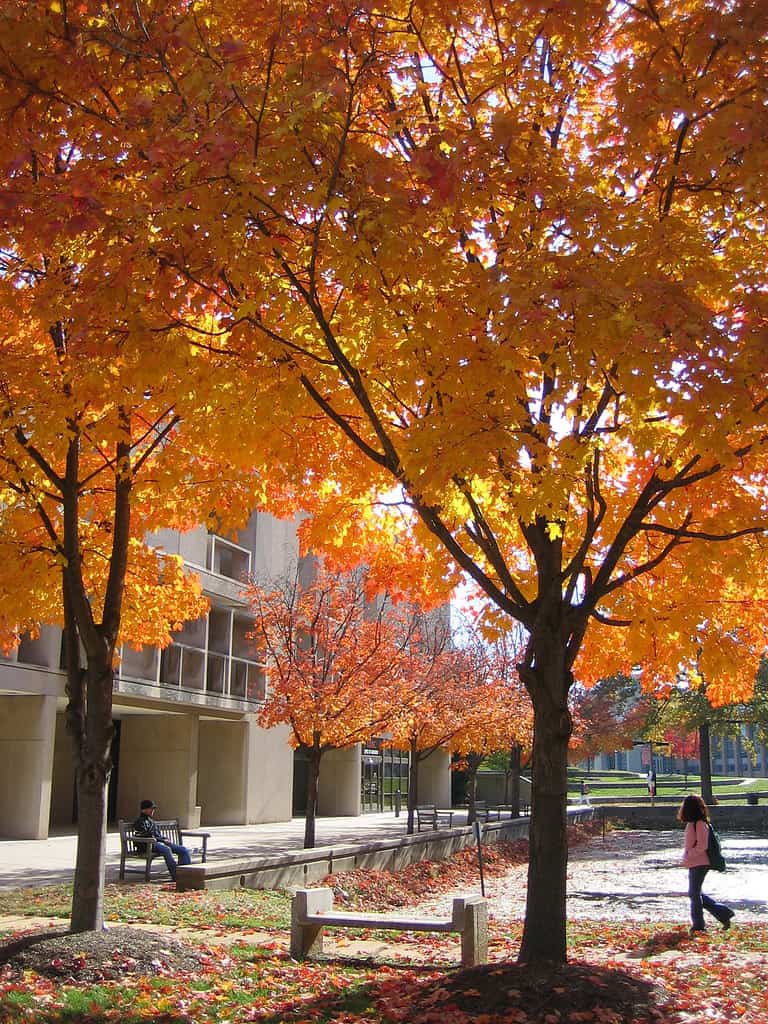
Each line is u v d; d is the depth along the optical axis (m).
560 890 7.31
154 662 25.27
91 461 10.28
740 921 13.97
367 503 9.56
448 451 6.27
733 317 6.64
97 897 8.72
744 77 6.53
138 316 6.43
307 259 7.17
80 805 8.83
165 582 11.53
